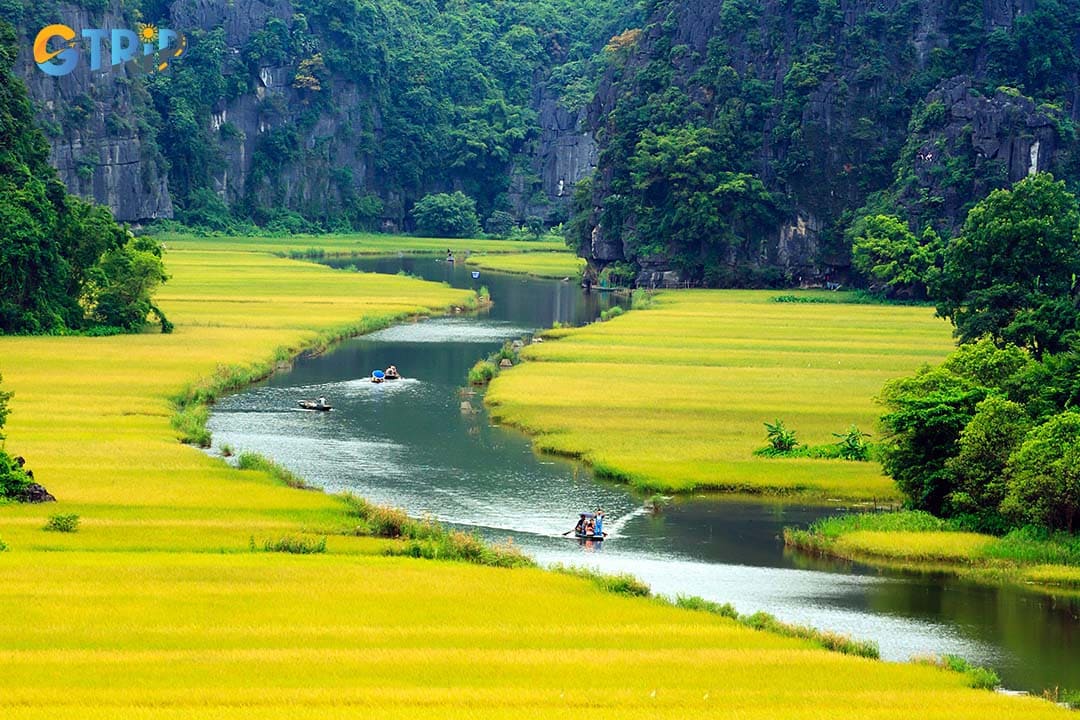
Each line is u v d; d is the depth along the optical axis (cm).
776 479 8875
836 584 6881
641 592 6462
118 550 6762
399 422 10875
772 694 5028
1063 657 5866
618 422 10688
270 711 4569
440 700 4781
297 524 7419
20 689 4719
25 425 9906
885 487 8762
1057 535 7488
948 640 6069
